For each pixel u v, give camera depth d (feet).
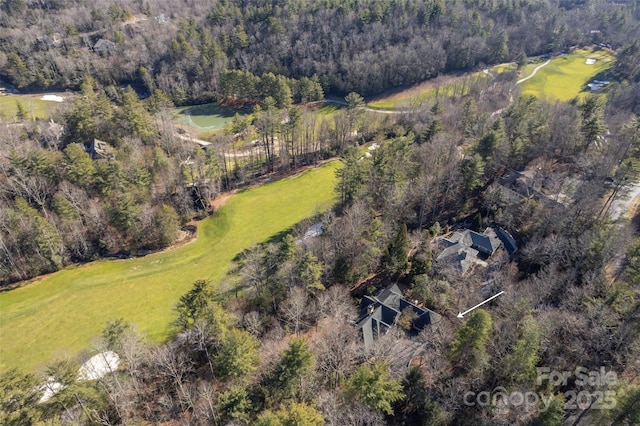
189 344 207.00
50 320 239.30
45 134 392.47
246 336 180.04
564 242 223.30
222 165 365.81
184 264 282.15
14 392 152.87
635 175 248.52
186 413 179.22
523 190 295.28
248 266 241.76
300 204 342.64
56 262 274.36
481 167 286.05
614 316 166.30
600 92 485.97
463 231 273.33
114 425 174.09
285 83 518.78
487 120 357.61
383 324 215.51
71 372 164.35
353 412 154.71
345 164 314.14
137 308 246.47
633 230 234.79
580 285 208.23
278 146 441.27
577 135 314.14
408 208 291.79
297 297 213.66
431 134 344.28
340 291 231.71
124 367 192.54
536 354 160.04
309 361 165.27
